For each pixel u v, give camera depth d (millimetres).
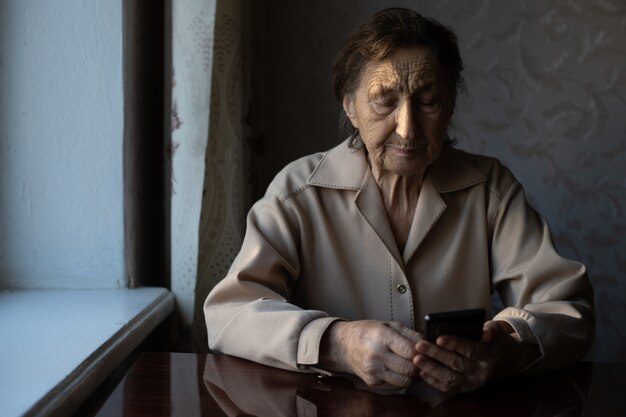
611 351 2082
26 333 1193
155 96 1858
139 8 1713
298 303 1303
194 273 1677
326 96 2072
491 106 2053
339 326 1032
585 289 1227
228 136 1729
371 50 1156
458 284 1293
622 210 2053
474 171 1337
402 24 1159
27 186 1603
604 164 2047
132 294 1577
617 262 2064
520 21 2029
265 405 905
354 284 1283
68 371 971
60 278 1626
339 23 2059
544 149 2053
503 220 1315
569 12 2021
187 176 1674
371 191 1292
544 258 1248
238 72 1752
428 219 1279
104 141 1602
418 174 1278
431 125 1160
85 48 1580
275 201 1292
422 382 1012
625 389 1002
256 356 1087
